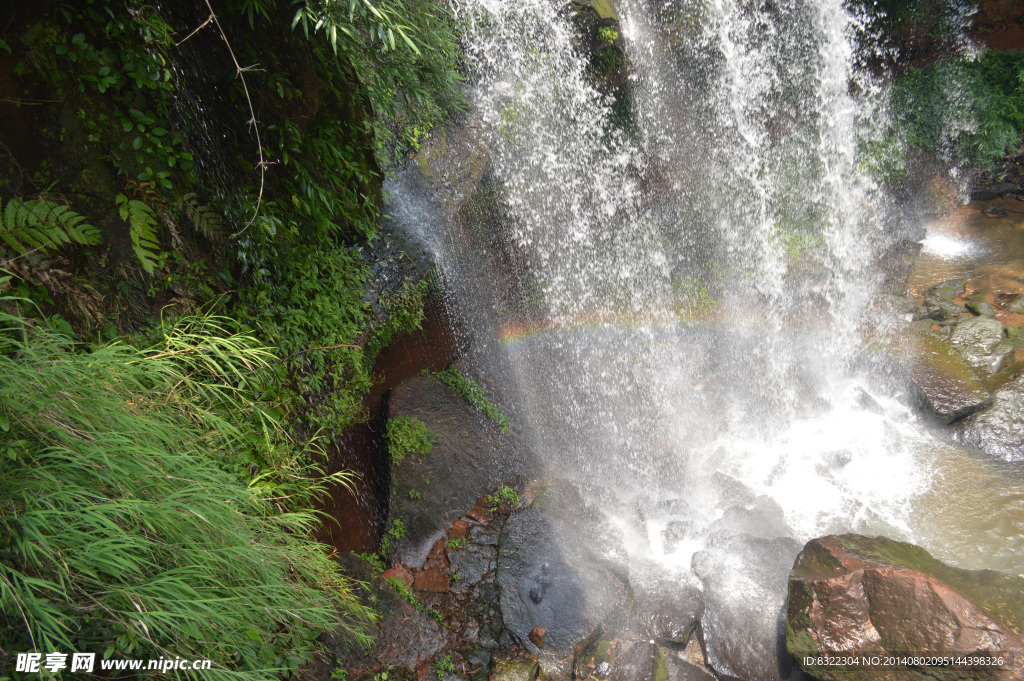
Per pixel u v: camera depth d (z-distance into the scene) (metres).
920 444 6.32
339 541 4.28
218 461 3.12
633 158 7.83
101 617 2.18
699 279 8.16
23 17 2.73
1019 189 10.76
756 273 8.32
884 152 10.23
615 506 5.39
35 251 2.78
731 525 5.23
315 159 4.23
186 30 3.33
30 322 2.51
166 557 2.49
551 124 6.93
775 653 4.12
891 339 7.63
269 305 3.92
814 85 9.62
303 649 3.20
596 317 7.38
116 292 3.09
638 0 7.68
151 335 3.17
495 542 4.78
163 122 3.21
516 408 6.09
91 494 2.22
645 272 7.86
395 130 5.48
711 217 8.50
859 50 10.27
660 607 4.43
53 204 2.79
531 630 4.11
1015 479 5.84
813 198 9.26
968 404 6.50
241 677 2.50
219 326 3.34
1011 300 8.10
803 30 9.21
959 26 10.96
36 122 2.83
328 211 4.34
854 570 3.87
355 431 4.74
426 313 5.58
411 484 4.87
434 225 5.58
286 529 3.42
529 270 6.99
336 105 4.41
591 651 4.16
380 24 3.77
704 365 7.27
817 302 8.12
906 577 3.69
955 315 7.94
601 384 6.69
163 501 2.42
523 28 6.71
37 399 2.27
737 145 8.84
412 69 5.41
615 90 7.53
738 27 8.35
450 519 4.91
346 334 4.49
